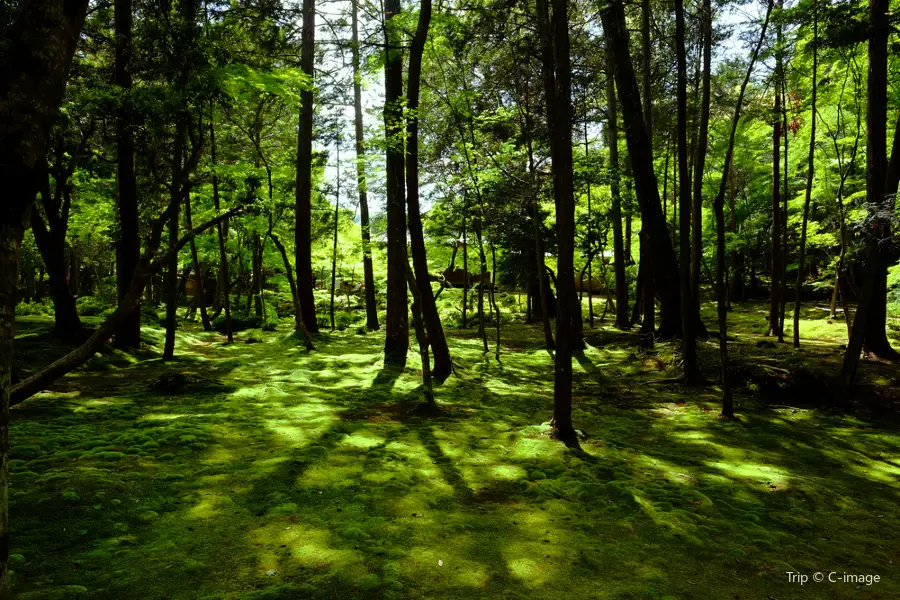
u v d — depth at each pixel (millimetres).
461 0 10906
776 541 4332
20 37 1815
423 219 18891
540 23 7602
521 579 3564
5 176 1686
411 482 5328
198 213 18422
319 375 11500
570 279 6859
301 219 18438
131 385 9734
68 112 9344
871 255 8906
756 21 8789
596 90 16906
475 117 13414
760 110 11398
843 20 9508
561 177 6660
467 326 23281
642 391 10625
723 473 6023
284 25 16047
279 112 19922
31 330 13203
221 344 16609
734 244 21953
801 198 19047
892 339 13719
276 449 6062
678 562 3918
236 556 3658
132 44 10703
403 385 10672
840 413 8852
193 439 6133
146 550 3666
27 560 3404
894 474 6176
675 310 14664
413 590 3355
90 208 20562
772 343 13539
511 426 7926
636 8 14961
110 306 23609
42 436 5941
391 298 13375
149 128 9422
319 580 3387
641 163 14156
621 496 5109
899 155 9648
